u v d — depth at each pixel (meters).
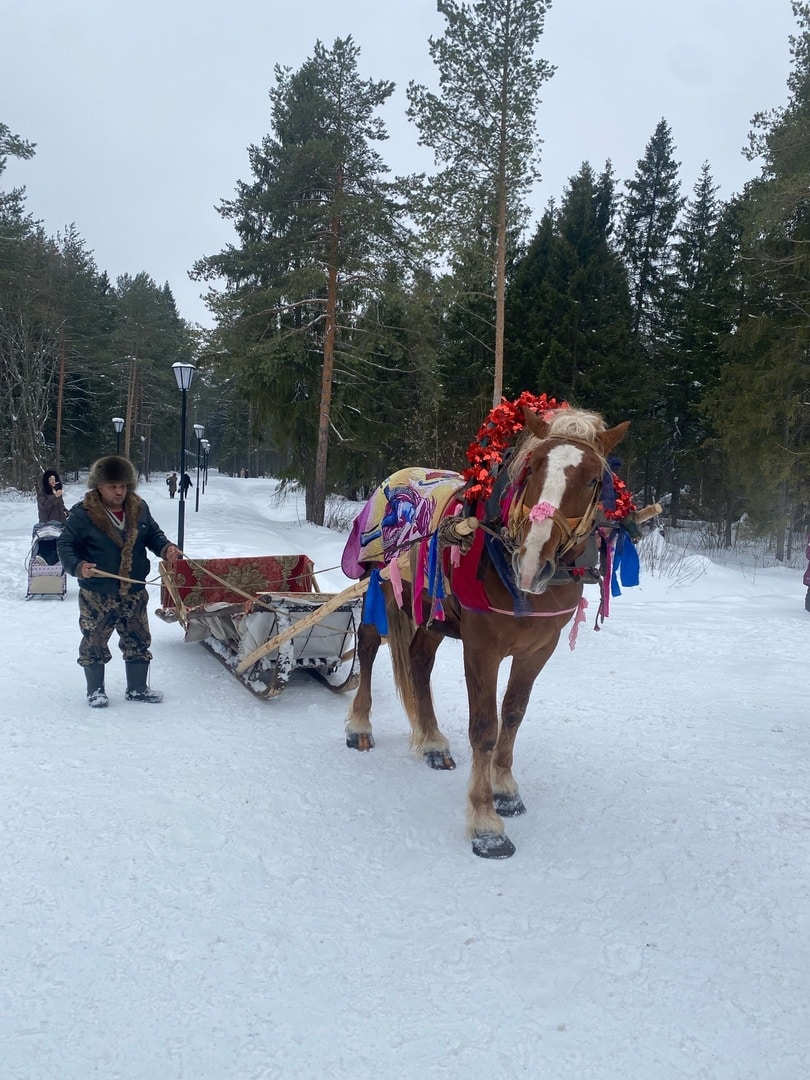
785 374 19.25
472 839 4.16
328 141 20.80
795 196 17.55
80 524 5.98
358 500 36.12
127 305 52.34
